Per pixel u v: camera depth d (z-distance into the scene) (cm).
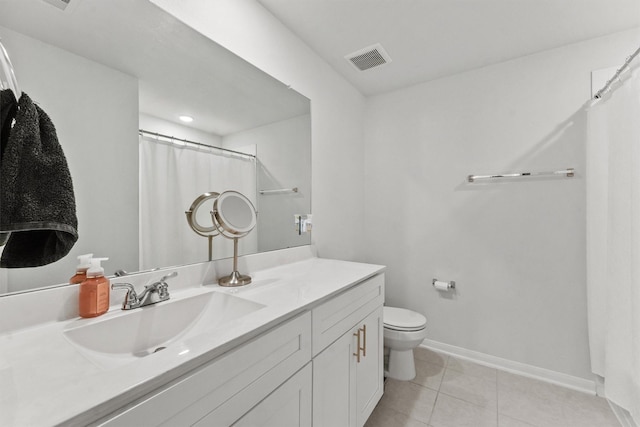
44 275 79
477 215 211
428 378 189
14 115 59
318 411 101
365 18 160
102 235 92
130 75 101
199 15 121
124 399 48
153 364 55
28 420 41
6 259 64
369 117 260
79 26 88
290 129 171
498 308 204
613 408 158
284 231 166
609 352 145
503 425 147
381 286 157
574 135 179
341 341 116
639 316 123
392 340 182
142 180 104
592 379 174
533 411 158
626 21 159
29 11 79
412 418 153
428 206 231
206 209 124
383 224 252
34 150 60
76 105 87
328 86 206
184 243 116
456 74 220
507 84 201
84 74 89
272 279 128
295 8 153
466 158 215
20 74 76
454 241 220
